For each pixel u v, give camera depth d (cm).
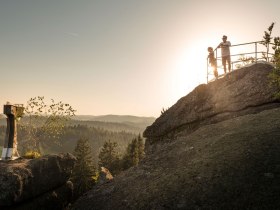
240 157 927
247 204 731
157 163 1281
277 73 1256
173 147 1377
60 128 2798
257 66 1580
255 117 1280
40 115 2781
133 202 989
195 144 1261
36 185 1167
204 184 873
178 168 1084
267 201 716
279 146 912
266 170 823
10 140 1353
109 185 1258
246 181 809
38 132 2769
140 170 1289
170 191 930
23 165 1163
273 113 1249
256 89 1498
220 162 950
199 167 984
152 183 1066
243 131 1137
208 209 772
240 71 1620
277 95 1324
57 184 1329
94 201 1166
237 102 1530
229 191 798
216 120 1576
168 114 1820
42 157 1321
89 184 4175
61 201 1360
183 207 825
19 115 1415
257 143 976
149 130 1886
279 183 759
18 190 1054
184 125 1725
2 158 1319
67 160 1417
